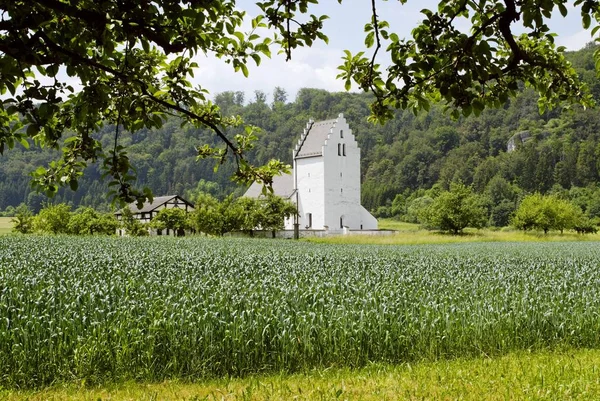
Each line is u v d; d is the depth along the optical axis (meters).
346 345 10.38
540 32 4.98
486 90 5.92
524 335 11.94
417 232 79.56
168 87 5.78
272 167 6.13
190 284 15.53
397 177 174.38
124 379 9.05
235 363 9.74
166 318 10.67
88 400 7.93
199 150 6.22
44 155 164.88
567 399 7.46
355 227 88.19
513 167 156.25
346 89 5.99
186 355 9.59
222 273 19.97
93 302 11.68
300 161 89.62
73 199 155.25
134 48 5.85
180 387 8.79
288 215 73.38
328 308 11.89
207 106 6.20
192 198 131.00
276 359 9.98
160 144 197.00
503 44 6.31
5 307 10.98
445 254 37.88
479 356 10.94
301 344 10.12
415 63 4.98
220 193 165.62
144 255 29.28
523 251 43.09
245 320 10.48
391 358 10.59
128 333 9.55
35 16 4.23
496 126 189.25
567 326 12.24
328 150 86.38
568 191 140.75
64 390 8.66
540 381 8.37
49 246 37.78
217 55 5.82
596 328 12.29
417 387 8.23
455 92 4.87
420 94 5.40
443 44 5.04
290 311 11.23
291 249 41.53
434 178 173.00
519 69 5.56
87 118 5.01
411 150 181.75
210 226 70.56
